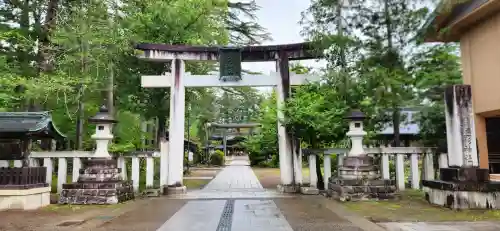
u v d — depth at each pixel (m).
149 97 17.31
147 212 9.20
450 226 7.08
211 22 17.16
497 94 11.06
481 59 11.83
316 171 13.79
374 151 12.89
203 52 13.59
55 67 13.78
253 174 25.11
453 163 9.56
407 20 11.62
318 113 12.09
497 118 12.54
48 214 8.96
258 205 10.24
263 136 25.42
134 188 12.77
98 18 13.46
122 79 16.39
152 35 16.19
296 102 12.66
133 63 16.03
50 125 10.03
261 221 7.93
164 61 14.00
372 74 11.72
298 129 12.87
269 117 16.00
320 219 8.11
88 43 13.11
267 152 35.62
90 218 8.41
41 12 14.09
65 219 8.30
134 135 17.39
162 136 18.06
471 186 8.90
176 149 13.26
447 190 9.28
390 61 11.94
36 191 9.98
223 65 13.45
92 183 10.78
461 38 12.90
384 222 7.66
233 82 13.55
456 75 12.78
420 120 14.04
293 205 10.20
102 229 7.23
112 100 15.86
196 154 43.75
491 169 12.31
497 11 10.88
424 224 7.32
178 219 8.23
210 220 8.09
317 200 11.19
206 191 13.95
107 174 11.05
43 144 15.76
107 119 11.33
